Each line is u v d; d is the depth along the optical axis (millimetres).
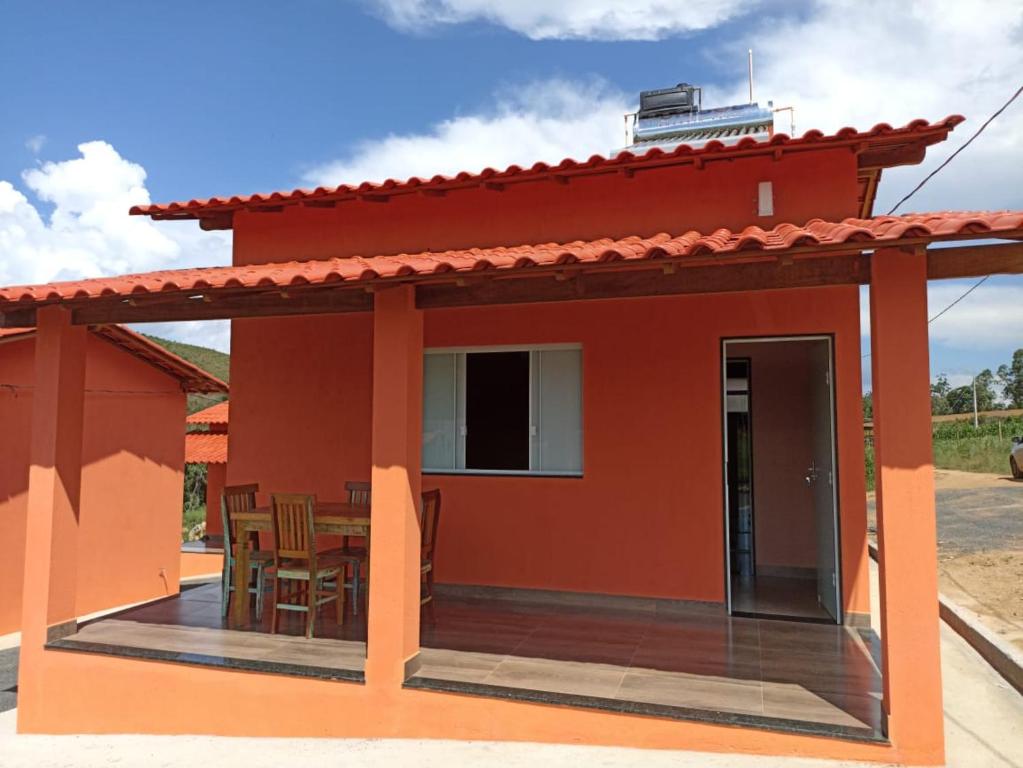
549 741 4426
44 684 5711
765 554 8188
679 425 6707
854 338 6277
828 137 5848
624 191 6629
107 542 11352
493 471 7270
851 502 6152
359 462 7668
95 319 6098
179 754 4797
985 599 8828
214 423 17922
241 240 7859
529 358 7250
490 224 7008
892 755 3852
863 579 6070
